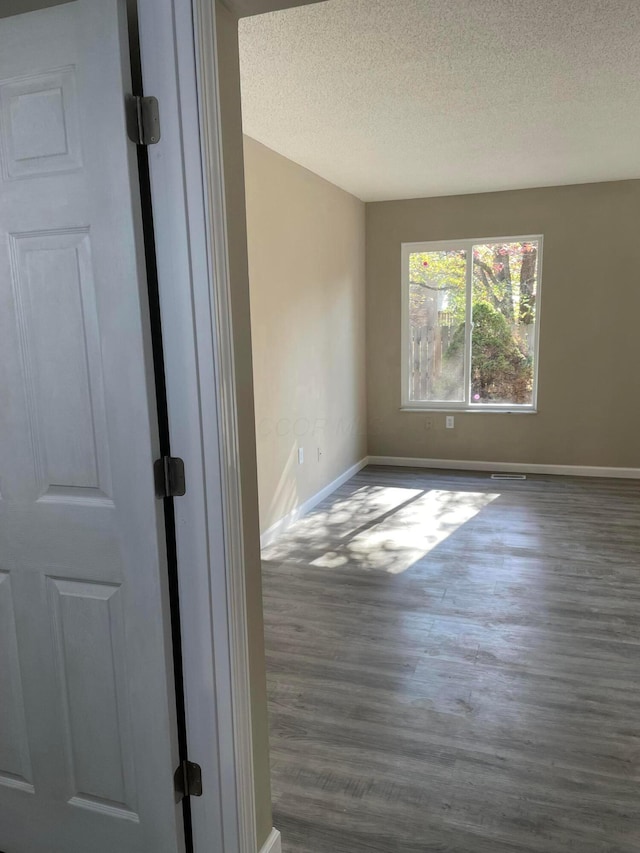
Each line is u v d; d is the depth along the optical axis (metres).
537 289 5.90
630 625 3.05
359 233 6.08
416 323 6.33
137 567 1.49
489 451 6.24
